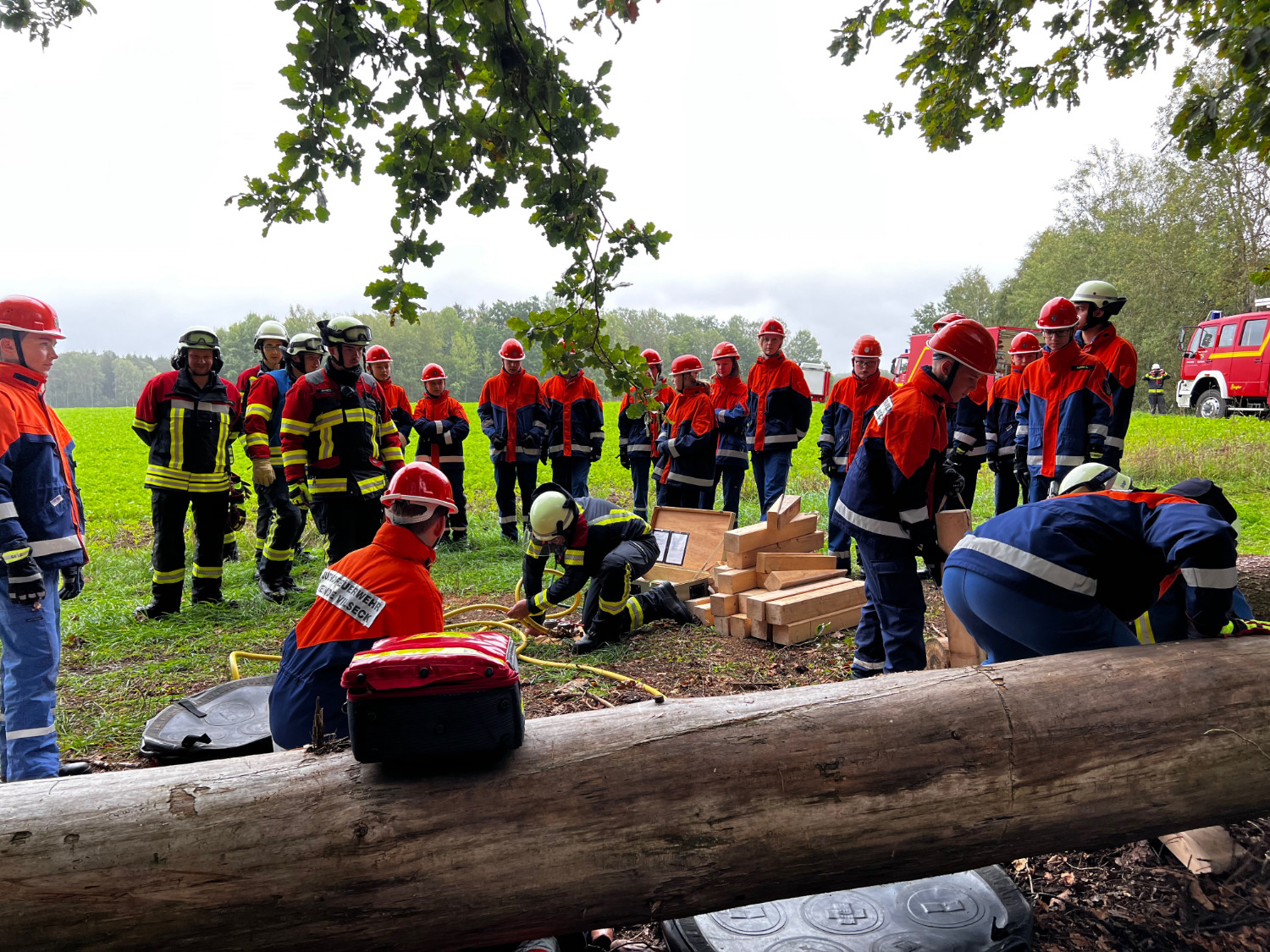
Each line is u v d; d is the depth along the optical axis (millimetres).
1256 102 4043
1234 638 2648
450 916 1924
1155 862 2832
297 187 2705
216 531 6645
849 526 3949
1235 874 2721
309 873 1864
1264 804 2457
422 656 1915
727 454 8633
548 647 5562
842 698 2291
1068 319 5531
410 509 2951
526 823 1949
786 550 6164
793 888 2170
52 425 3617
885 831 2170
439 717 1914
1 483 3283
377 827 1898
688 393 8648
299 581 7676
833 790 2129
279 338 7953
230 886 1844
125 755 3988
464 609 5957
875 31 4781
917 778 2186
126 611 6582
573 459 9461
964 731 2250
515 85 2557
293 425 5500
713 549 6547
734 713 2209
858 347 7223
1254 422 18641
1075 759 2285
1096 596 2766
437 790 1959
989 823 2242
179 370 6367
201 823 1877
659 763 2064
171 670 5258
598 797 2002
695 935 2426
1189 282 35781
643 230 2994
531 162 2824
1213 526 2441
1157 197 38750
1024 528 2826
